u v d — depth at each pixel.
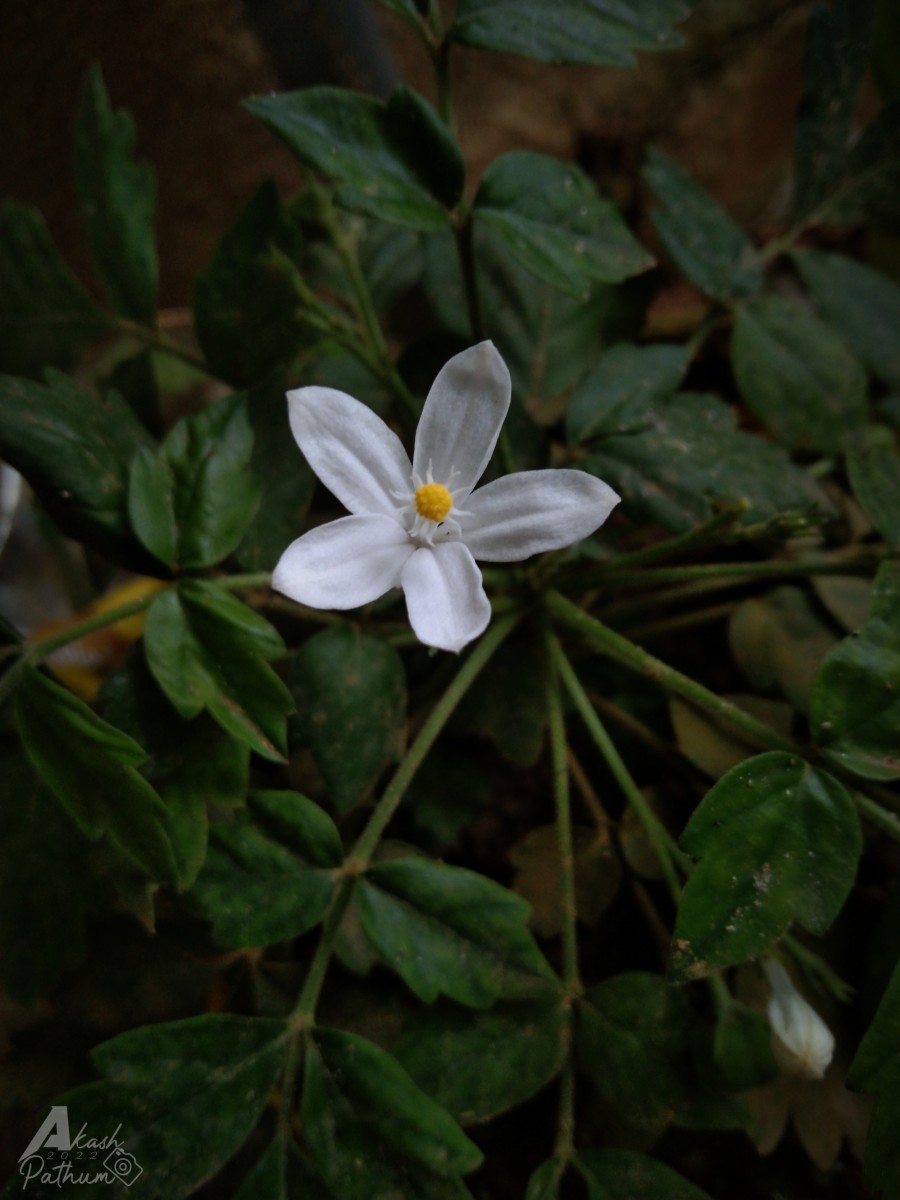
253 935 0.12
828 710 0.12
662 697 0.17
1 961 0.13
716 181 0.26
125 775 0.11
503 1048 0.12
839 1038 0.14
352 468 0.12
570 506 0.12
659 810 0.16
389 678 0.13
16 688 0.12
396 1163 0.11
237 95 0.21
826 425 0.17
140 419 0.17
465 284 0.14
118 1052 0.11
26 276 0.17
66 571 0.20
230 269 0.15
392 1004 0.14
